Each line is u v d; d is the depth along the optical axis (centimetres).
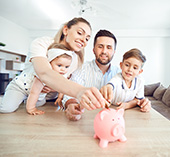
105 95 61
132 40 412
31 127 41
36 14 310
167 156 27
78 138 35
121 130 33
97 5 253
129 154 28
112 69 108
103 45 87
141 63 71
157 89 278
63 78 40
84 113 56
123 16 303
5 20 346
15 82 59
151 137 35
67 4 257
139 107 69
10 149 29
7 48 358
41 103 71
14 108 56
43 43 58
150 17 305
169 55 402
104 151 29
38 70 46
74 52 79
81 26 62
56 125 43
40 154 27
